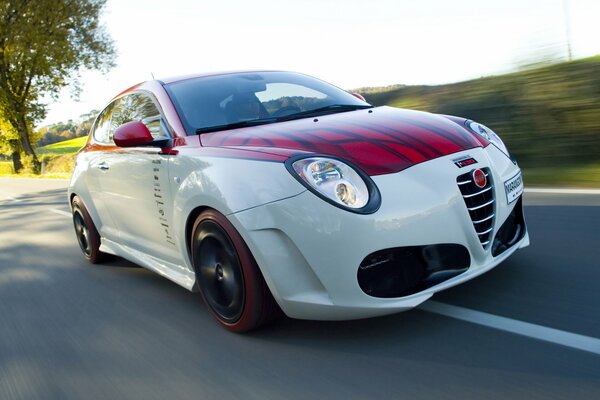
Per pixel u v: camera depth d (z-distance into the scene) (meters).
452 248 2.57
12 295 4.30
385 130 2.84
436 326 2.69
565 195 5.12
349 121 3.03
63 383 2.68
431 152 2.67
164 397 2.41
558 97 6.64
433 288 2.52
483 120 7.27
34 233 7.09
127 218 3.89
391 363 2.41
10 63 28.80
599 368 2.17
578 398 1.99
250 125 3.26
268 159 2.60
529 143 6.86
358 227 2.36
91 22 28.84
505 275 3.23
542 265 3.34
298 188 2.44
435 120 3.10
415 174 2.54
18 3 27.39
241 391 2.36
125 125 3.23
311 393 2.27
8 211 10.01
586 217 4.28
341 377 2.36
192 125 3.27
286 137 2.81
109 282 4.26
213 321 3.14
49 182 17.30
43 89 29.39
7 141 30.52
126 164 3.67
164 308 3.50
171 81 3.77
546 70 6.92
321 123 3.02
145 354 2.86
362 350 2.56
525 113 6.89
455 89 7.90
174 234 3.20
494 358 2.34
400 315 2.85
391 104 8.81
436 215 2.50
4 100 28.52
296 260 2.49
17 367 2.94
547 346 2.39
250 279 2.66
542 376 2.16
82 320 3.51
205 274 2.98
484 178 2.72
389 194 2.44
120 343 3.05
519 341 2.46
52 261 5.27
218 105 3.45
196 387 2.45
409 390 2.19
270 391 2.33
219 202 2.66
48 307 3.88
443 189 2.54
